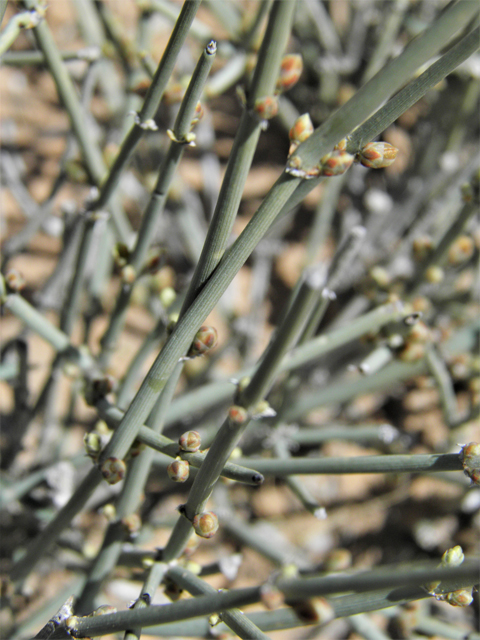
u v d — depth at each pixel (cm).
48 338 19
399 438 28
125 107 28
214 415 28
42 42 18
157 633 17
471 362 24
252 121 13
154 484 28
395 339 20
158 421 17
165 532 30
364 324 19
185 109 15
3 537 25
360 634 21
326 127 13
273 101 13
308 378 32
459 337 26
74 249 23
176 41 15
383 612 22
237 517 30
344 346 31
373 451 34
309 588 12
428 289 33
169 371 15
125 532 18
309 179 14
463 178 32
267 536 31
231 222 14
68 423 26
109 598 27
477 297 33
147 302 33
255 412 16
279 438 23
